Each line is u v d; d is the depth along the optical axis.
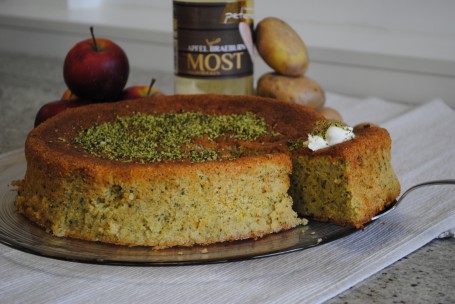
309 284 0.89
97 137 1.03
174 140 1.02
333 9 1.58
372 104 1.39
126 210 0.94
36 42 1.75
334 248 0.95
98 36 1.66
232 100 1.12
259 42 1.23
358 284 0.90
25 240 0.94
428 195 1.05
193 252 0.92
